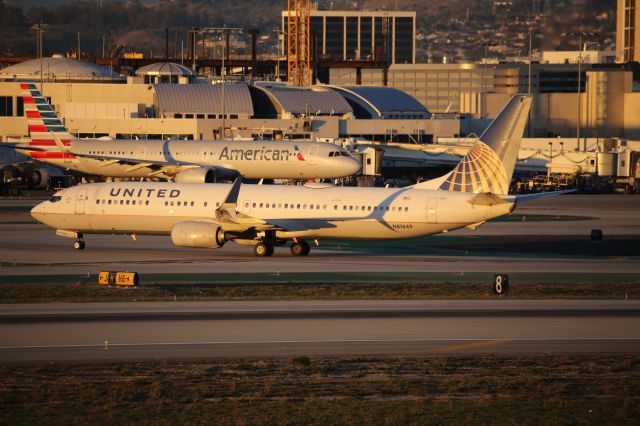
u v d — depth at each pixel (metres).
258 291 199.75
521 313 177.12
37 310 176.50
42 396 123.19
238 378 132.38
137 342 151.38
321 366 138.62
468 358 144.00
